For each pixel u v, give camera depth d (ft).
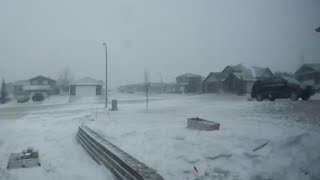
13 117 82.69
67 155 33.19
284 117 38.55
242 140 26.58
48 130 55.31
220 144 26.32
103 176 24.26
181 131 34.42
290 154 22.36
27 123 67.15
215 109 61.93
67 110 95.71
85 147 35.70
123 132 39.58
